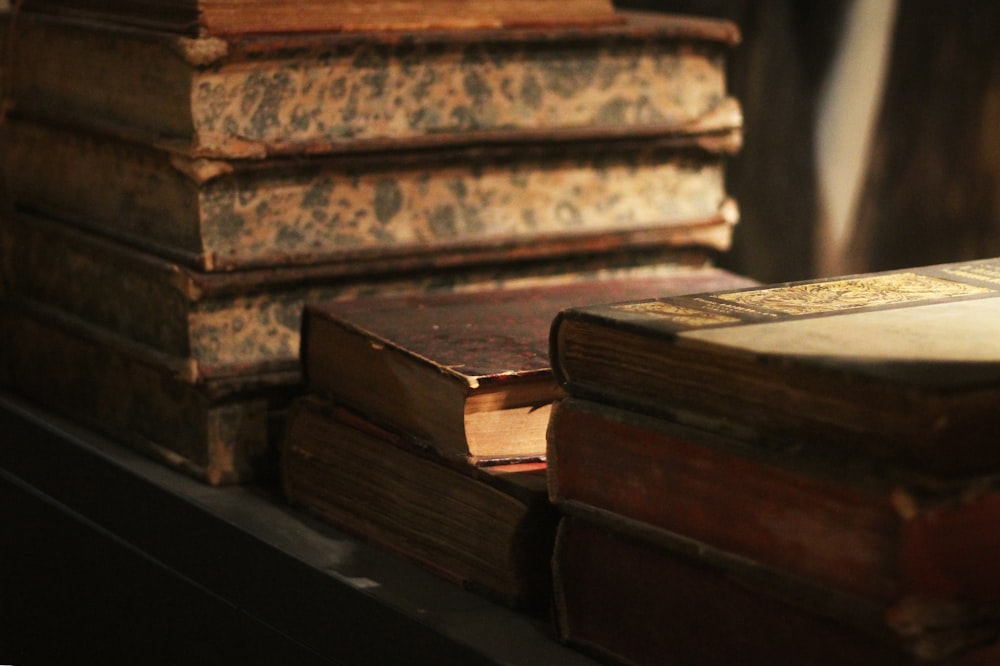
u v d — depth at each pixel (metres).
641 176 1.34
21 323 1.39
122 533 1.26
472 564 1.09
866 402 0.91
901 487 0.90
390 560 1.13
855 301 1.04
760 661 0.96
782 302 1.03
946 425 0.89
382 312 1.19
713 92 1.35
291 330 1.25
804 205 1.72
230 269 1.21
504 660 1.02
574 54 1.30
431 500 1.11
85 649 1.30
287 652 1.14
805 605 0.94
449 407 1.09
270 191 1.23
